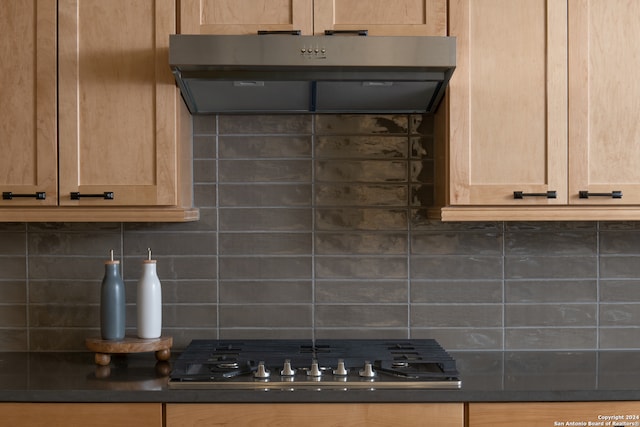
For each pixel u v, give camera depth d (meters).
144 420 2.05
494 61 2.34
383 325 2.68
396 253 2.68
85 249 2.67
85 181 2.33
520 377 2.22
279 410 2.05
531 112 2.34
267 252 2.68
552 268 2.68
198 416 2.05
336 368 2.20
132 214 2.35
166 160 2.33
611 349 2.68
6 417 2.05
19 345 2.67
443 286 2.68
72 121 2.33
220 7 2.32
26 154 2.33
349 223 2.67
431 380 2.08
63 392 2.05
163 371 2.31
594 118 2.34
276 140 2.67
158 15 2.33
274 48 2.18
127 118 2.33
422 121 2.67
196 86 2.36
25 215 2.34
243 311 2.67
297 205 2.68
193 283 2.67
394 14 2.34
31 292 2.67
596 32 2.34
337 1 2.33
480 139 2.34
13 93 2.33
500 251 2.68
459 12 2.34
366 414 2.06
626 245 2.68
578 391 2.05
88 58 2.33
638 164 2.34
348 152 2.67
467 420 2.06
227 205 2.68
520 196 2.32
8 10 2.33
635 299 2.68
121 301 2.45
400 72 2.28
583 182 2.34
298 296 2.68
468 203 2.33
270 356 2.32
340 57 2.19
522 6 2.35
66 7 2.33
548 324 2.68
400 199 2.68
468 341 2.68
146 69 2.33
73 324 2.67
